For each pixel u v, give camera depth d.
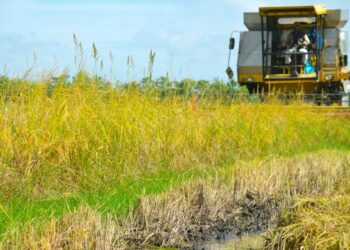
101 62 10.68
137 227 7.79
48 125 9.56
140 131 10.89
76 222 6.90
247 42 26.41
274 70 25.98
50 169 9.02
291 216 7.60
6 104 9.76
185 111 13.12
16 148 9.08
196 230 8.45
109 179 9.63
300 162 12.70
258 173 10.84
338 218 7.30
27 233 6.57
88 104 10.48
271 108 17.28
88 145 9.75
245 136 14.30
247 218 9.24
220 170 11.32
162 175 10.62
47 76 10.27
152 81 12.00
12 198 8.30
